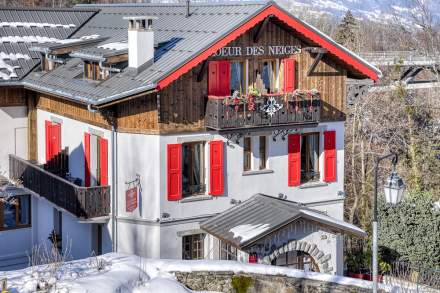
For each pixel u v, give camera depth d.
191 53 22.33
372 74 25.69
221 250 23.80
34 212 29.23
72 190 24.52
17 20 30.98
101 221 24.34
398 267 27.80
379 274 27.34
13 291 15.36
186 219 23.59
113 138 23.97
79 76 26.17
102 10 32.78
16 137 29.47
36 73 28.50
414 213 29.12
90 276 16.38
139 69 23.17
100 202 24.27
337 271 25.22
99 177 25.62
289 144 25.23
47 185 26.52
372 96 42.12
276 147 25.09
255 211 23.39
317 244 22.80
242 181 24.53
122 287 16.09
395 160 16.69
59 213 27.95
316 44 25.06
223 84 23.53
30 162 29.12
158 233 23.27
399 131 42.38
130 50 23.52
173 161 23.08
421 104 45.25
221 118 22.86
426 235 28.89
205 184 24.03
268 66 24.95
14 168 29.00
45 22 31.41
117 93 22.52
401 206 29.38
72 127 26.89
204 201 23.84
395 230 29.44
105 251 24.88
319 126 25.92
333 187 26.44
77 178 26.69
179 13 26.89
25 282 15.83
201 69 23.11
